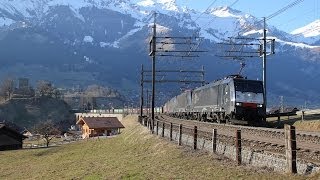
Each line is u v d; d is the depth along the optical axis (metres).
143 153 36.75
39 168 46.34
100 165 35.56
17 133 103.12
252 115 46.34
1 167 54.81
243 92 46.62
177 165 25.77
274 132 31.73
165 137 40.38
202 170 22.72
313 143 24.92
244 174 19.62
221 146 25.94
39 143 123.56
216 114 53.31
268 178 17.89
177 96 86.38
